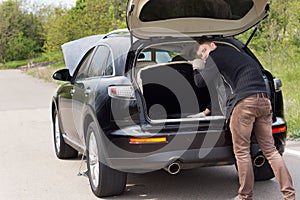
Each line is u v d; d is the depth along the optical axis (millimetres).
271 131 5168
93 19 29500
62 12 39812
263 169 6129
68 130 7254
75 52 7488
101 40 6617
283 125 5566
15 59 69750
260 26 16531
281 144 5547
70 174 7035
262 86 5062
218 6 5320
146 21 5371
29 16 71188
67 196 5980
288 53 16750
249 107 4945
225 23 5645
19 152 8625
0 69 61688
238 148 5051
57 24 37656
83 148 6477
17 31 70000
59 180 6734
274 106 5629
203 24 5617
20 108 15836
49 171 7234
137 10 5156
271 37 16516
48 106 16141
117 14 25688
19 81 32250
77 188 6312
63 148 7859
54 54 43281
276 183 6199
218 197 5734
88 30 30234
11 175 7051
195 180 6488
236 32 5840
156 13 5270
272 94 5609
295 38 16750
